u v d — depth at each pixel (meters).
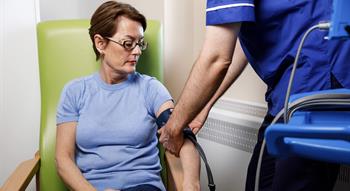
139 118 1.40
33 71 1.66
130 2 2.08
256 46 1.09
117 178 1.35
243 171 1.84
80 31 1.58
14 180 1.24
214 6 0.97
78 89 1.42
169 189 1.36
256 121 1.76
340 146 0.59
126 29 1.34
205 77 1.04
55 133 1.51
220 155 1.95
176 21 2.04
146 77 1.48
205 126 2.00
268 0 1.00
